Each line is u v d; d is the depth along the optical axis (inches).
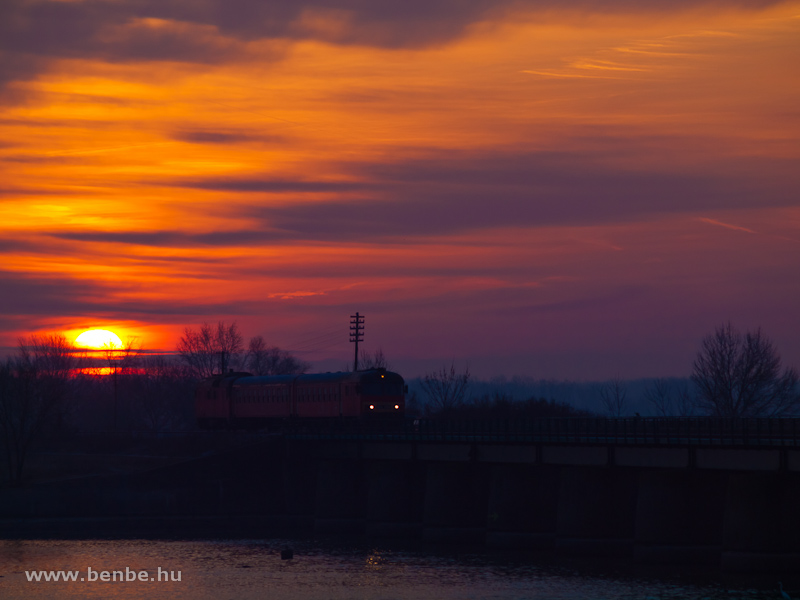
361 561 4527.6
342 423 5821.9
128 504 5748.0
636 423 4180.6
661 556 4141.2
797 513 3695.9
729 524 3754.9
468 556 4653.1
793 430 3457.2
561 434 4498.0
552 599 3531.0
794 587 3523.6
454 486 5236.2
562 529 4549.7
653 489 4175.7
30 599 3742.6
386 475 5590.6
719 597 3415.4
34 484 5728.3
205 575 4183.1
